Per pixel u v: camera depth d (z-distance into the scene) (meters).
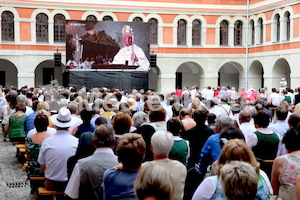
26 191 9.31
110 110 10.95
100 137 5.35
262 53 33.25
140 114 8.48
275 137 7.12
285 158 5.27
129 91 30.56
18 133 11.46
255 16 34.06
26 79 31.38
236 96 23.91
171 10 33.72
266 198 4.32
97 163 5.23
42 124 7.64
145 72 30.86
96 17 32.41
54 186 6.93
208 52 34.78
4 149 14.20
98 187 5.18
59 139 6.91
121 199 4.46
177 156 6.51
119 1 32.72
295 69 29.38
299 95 18.67
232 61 35.25
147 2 33.25
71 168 6.26
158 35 33.75
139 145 4.55
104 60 30.38
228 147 4.38
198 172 6.59
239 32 35.34
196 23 34.69
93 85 29.98
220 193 4.24
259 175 4.38
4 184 9.88
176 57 34.22
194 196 4.38
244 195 3.45
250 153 4.37
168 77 34.16
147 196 3.21
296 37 29.20
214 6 34.53
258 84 35.50
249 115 8.09
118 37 30.47
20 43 31.02
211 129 8.03
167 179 3.22
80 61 30.02
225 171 3.57
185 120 9.01
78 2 31.95
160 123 7.72
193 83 41.09
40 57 31.67
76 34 29.81
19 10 30.78
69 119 6.96
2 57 30.69
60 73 38.50
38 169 7.60
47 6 31.36
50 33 31.75
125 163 4.56
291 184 5.18
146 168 3.30
